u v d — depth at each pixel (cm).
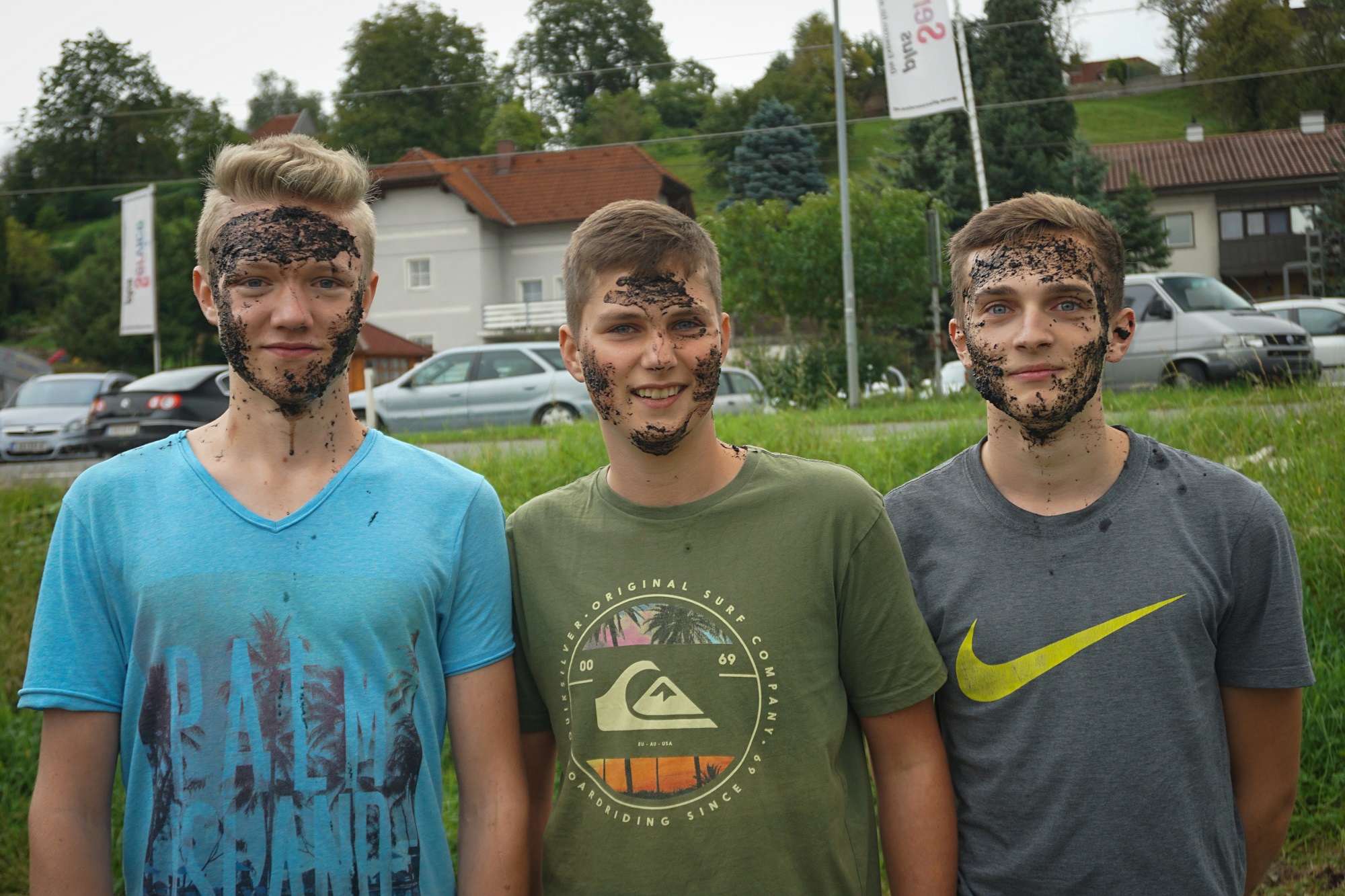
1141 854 175
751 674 178
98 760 164
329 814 162
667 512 188
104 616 166
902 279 1867
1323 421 541
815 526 185
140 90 6750
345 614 166
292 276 174
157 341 1983
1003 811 184
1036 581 190
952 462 213
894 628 186
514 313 3472
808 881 173
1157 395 802
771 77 6425
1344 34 5147
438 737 175
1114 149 3806
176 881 159
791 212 1867
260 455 176
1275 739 189
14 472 985
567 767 182
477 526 182
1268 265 3394
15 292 5769
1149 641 182
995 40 3516
